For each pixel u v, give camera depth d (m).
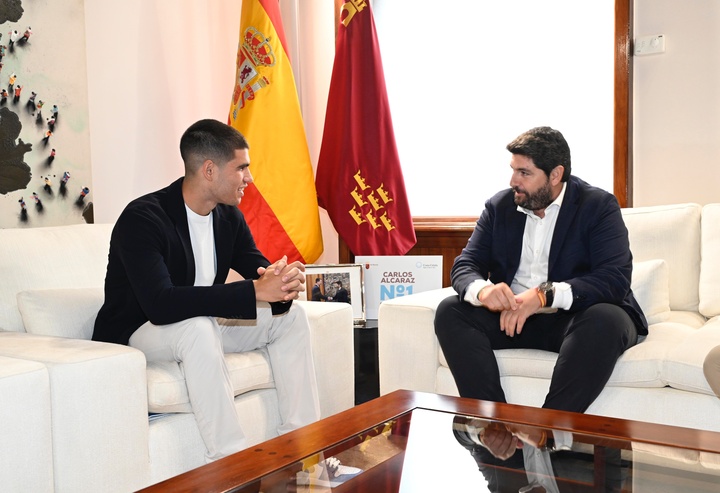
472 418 1.44
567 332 2.07
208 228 2.29
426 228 3.57
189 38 3.35
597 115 3.38
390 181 3.34
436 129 3.71
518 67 3.52
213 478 1.13
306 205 3.19
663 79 3.14
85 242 2.40
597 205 2.29
